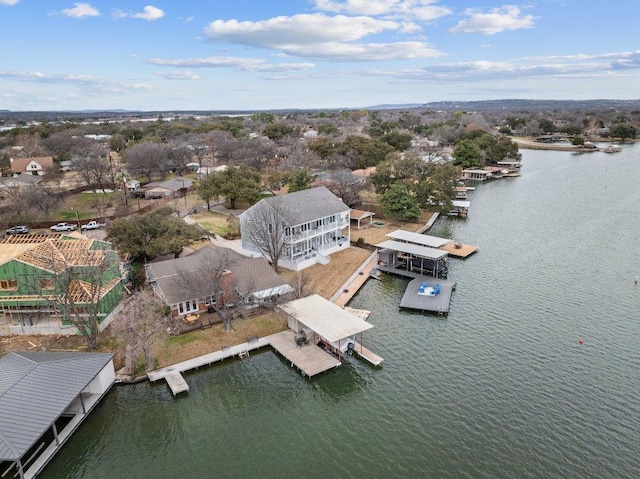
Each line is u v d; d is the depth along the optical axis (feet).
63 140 597.11
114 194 387.75
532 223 329.72
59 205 340.39
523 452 119.14
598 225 318.65
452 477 112.37
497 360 159.84
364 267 245.45
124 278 205.77
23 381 126.11
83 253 183.93
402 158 392.06
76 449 124.16
